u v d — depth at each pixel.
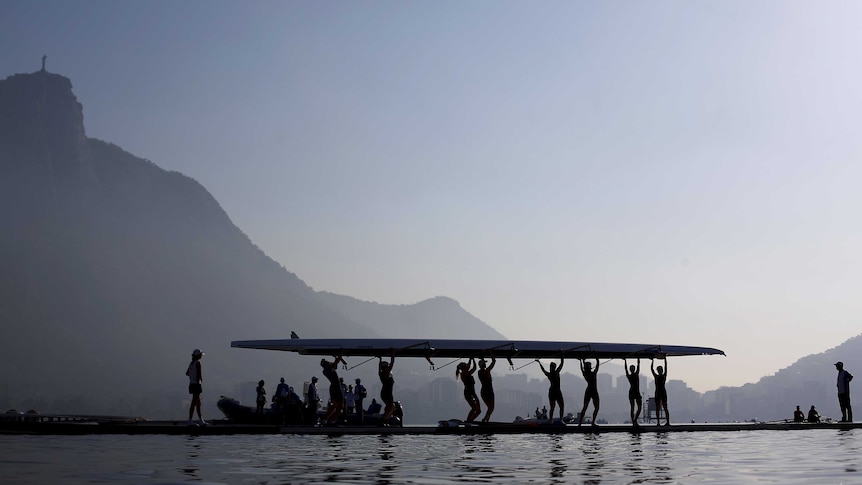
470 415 34.22
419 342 33.50
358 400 37.75
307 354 35.41
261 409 38.78
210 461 18.03
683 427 35.34
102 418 39.97
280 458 19.02
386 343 33.53
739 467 17.28
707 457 19.98
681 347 36.03
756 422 41.97
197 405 31.17
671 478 15.13
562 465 17.67
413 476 15.23
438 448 22.84
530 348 34.06
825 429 36.94
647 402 42.62
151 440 25.91
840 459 19.33
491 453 21.03
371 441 26.14
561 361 34.91
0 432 30.34
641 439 28.16
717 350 36.62
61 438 27.00
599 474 15.80
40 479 14.20
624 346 35.22
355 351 34.25
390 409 33.72
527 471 16.30
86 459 18.36
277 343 33.44
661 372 36.03
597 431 33.91
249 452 20.80
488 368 34.38
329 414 33.84
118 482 13.87
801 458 19.62
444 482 14.31
